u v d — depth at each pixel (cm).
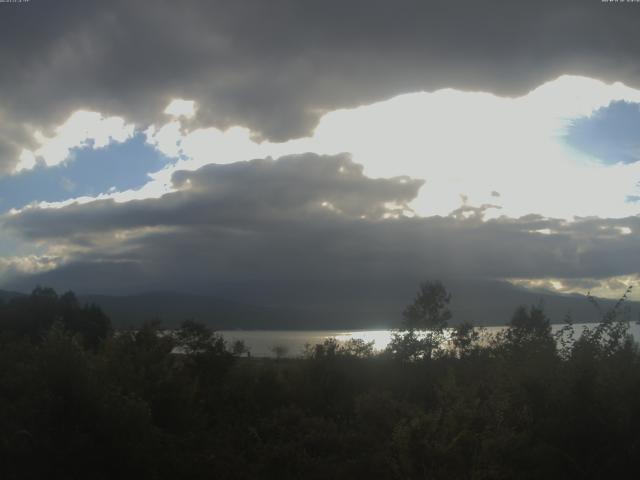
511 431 799
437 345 1853
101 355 1312
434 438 844
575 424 782
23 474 857
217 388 1542
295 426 1251
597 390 817
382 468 970
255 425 1299
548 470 762
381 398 1202
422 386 1584
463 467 791
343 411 1444
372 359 1822
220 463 1025
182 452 1031
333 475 1002
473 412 829
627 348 941
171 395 1212
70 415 948
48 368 988
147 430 982
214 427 1291
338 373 1642
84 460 897
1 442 871
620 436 774
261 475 1037
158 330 1544
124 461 924
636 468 754
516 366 945
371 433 1127
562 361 913
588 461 768
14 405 966
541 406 837
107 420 945
